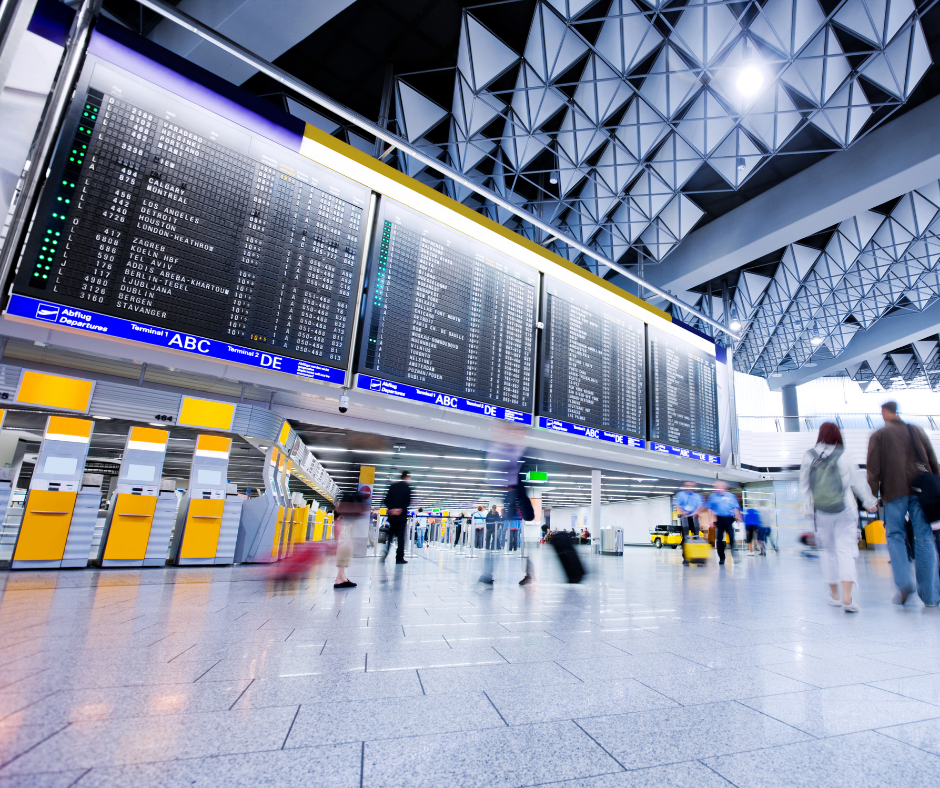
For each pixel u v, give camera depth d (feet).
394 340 28.50
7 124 17.95
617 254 63.67
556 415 36.17
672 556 51.72
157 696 5.79
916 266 71.46
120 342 20.80
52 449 19.07
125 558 20.02
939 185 58.49
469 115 42.09
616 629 10.76
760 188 55.98
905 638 10.08
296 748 4.57
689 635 10.25
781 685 6.91
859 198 48.55
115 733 4.72
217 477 23.08
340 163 27.84
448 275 31.63
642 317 45.19
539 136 43.78
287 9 30.60
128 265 20.71
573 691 6.52
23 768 3.94
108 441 28.50
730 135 45.93
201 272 22.49
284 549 29.22
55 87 18.70
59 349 20.72
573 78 41.86
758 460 86.69
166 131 22.26
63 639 8.20
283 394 26.40
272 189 25.16
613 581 21.99
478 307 32.83
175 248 21.91
